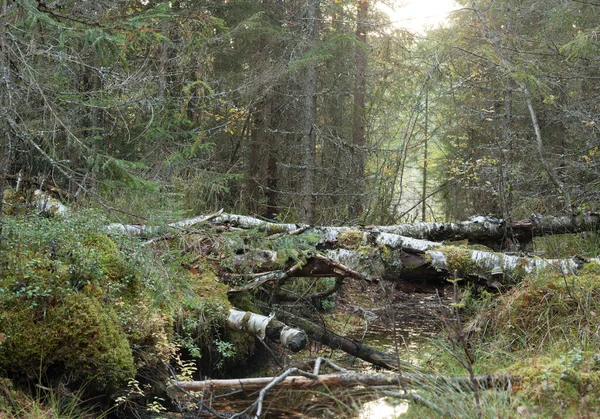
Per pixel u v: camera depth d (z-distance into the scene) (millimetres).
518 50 9562
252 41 12539
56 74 5020
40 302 4242
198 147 9750
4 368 3992
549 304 5242
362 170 13406
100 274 4738
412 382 4188
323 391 4824
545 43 9930
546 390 3639
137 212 5523
